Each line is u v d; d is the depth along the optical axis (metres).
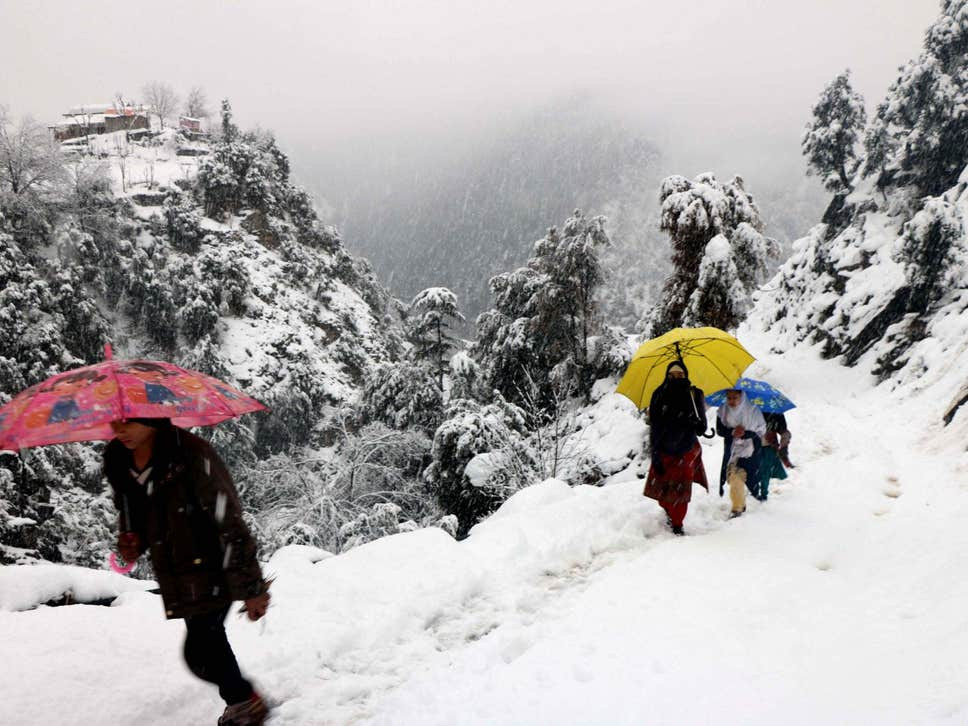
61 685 3.35
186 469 2.75
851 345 22.27
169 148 93.38
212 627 2.92
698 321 21.36
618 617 4.47
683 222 21.75
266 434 52.31
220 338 60.00
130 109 104.75
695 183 22.38
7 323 39.22
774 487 8.83
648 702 3.12
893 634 3.69
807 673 3.32
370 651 4.19
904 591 4.39
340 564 5.50
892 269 23.25
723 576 5.17
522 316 30.89
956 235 19.36
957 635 3.36
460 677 3.70
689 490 6.61
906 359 18.16
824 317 26.08
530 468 17.94
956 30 27.44
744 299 20.66
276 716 3.35
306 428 55.00
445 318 30.97
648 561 5.70
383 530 20.69
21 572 4.83
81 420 2.50
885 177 29.16
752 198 22.53
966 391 10.67
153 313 57.66
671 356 7.54
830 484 8.62
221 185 73.50
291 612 4.57
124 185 72.25
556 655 3.87
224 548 2.78
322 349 66.12
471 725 3.10
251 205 75.31
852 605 4.36
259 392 54.19
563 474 18.42
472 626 4.58
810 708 2.88
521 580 5.43
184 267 62.34
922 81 28.17
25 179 56.41
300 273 73.88
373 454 25.08
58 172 58.28
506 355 29.17
